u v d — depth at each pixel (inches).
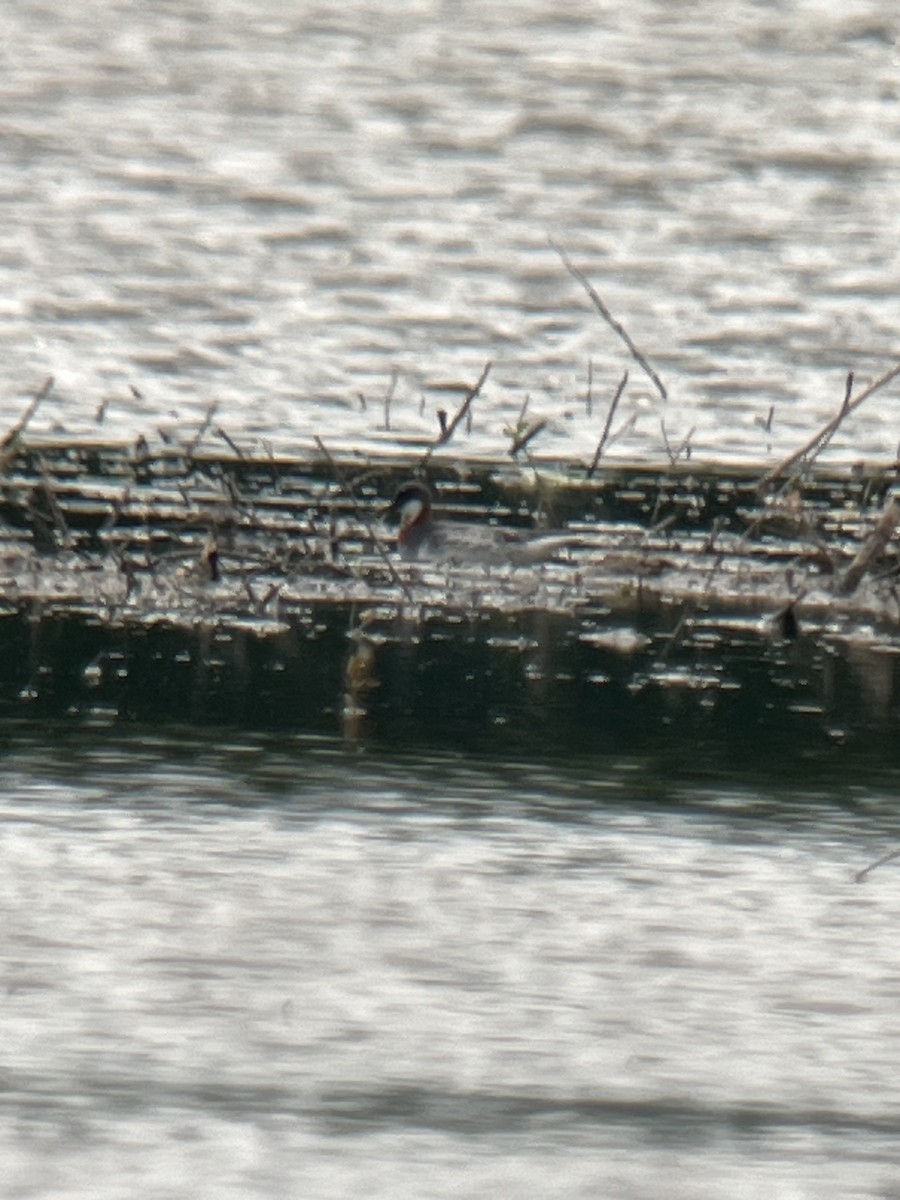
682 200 2908.5
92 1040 994.1
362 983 1050.1
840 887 1168.2
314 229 2741.1
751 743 1378.0
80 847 1189.7
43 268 2529.5
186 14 3846.0
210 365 2237.9
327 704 1428.4
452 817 1243.8
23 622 1579.7
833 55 3673.7
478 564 1724.9
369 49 3661.4
